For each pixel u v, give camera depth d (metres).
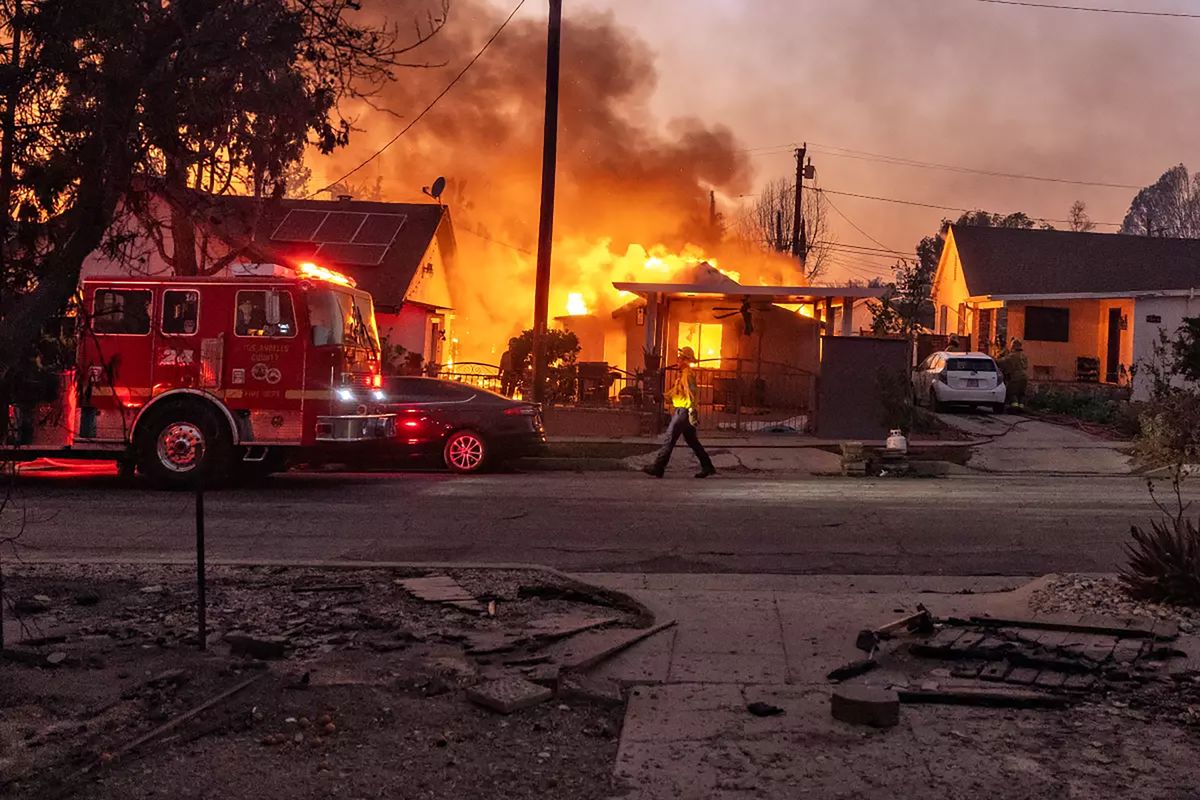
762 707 5.47
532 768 4.77
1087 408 25.27
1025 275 34.31
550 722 5.39
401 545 10.40
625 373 24.02
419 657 6.37
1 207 4.47
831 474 17.22
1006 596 7.89
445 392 17.34
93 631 6.84
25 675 5.77
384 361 24.50
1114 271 34.34
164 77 4.59
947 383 25.67
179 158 4.88
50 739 4.88
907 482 15.66
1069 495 13.79
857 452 17.09
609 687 5.85
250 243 6.09
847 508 12.55
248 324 14.07
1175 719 5.28
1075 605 7.31
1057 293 32.00
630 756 4.89
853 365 20.91
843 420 20.92
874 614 7.43
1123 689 5.74
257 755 4.85
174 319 14.06
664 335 26.97
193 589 8.08
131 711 5.24
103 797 4.36
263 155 5.02
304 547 10.26
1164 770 4.66
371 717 5.36
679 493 13.94
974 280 34.31
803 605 7.71
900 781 4.58
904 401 19.69
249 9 4.64
